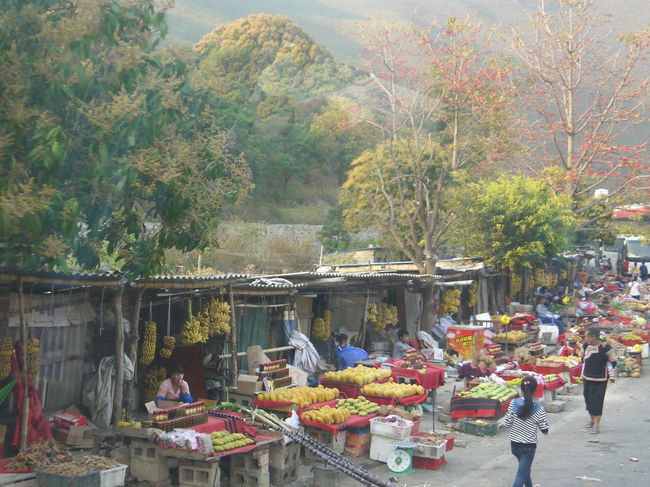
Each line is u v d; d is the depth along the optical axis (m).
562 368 13.99
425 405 12.31
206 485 6.78
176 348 10.34
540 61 29.66
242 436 7.36
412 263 19.39
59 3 5.35
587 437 10.47
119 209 6.10
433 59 15.32
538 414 7.07
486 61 17.11
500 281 25.45
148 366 9.98
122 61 5.30
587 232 36.72
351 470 7.42
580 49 30.05
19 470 6.14
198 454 6.72
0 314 7.52
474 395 11.02
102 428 8.34
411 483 7.89
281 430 7.85
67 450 7.05
